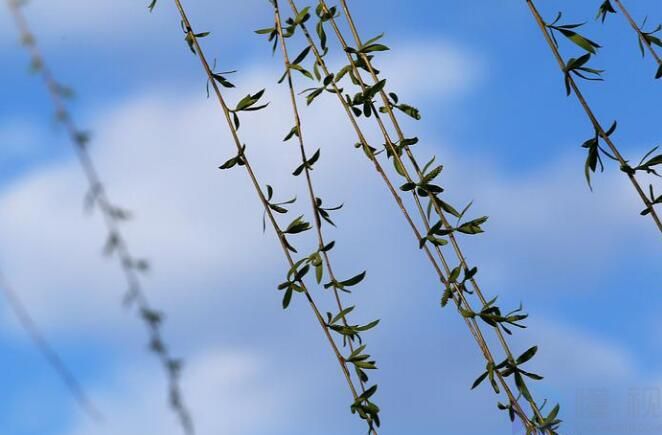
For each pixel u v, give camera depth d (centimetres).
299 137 178
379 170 177
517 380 174
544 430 173
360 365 176
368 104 179
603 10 178
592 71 173
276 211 178
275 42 181
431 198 177
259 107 179
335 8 180
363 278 177
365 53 179
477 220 176
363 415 176
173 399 158
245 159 178
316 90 179
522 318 175
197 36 180
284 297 177
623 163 173
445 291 176
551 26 174
